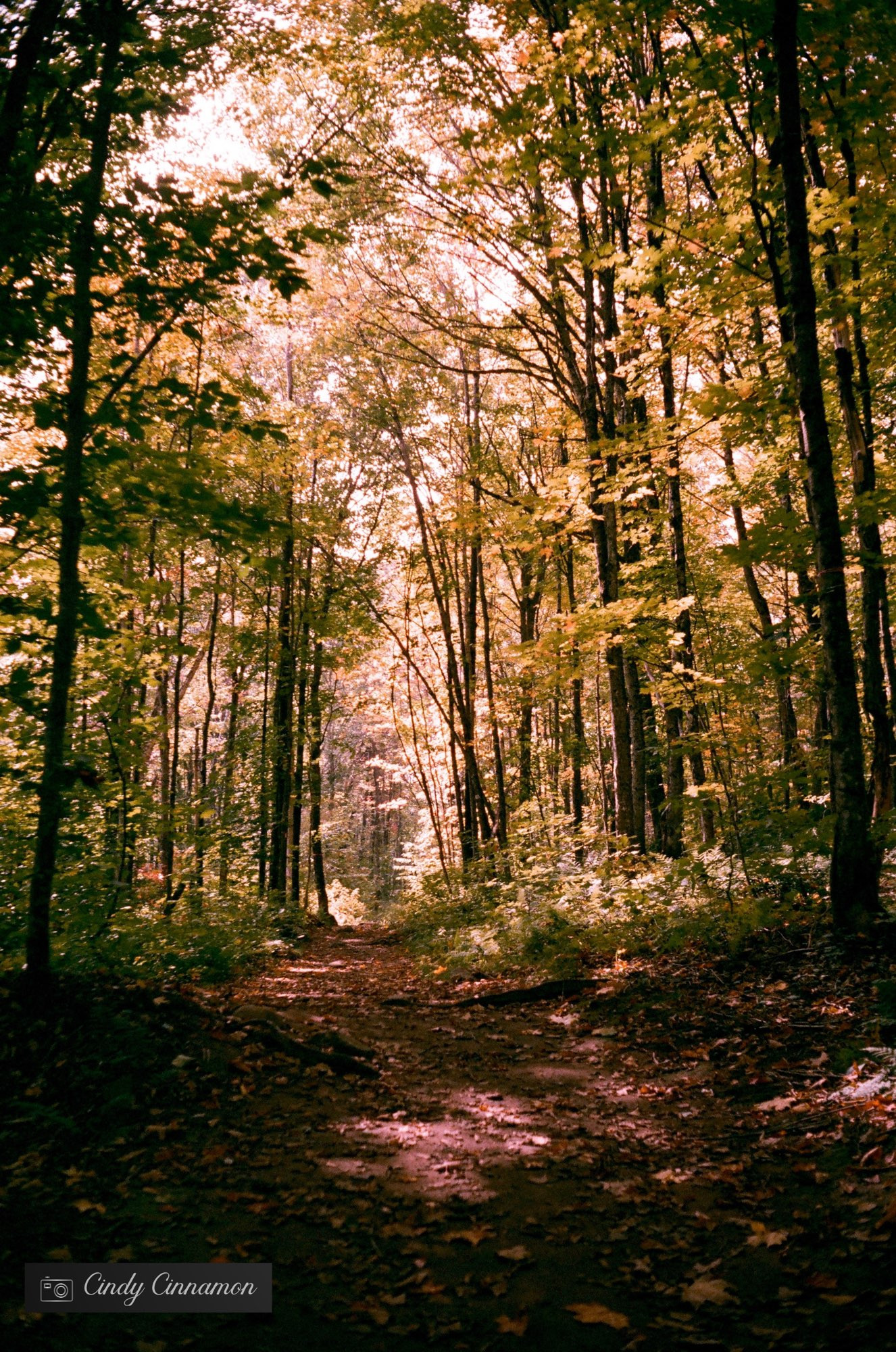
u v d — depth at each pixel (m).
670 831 12.45
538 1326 3.18
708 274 8.60
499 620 26.31
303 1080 6.17
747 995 6.89
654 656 10.62
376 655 25.53
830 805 9.31
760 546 8.32
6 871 8.41
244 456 14.40
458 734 23.47
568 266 12.16
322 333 19.80
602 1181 4.50
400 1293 3.45
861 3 6.77
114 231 6.17
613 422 12.19
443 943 13.82
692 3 7.65
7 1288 3.20
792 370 8.20
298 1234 3.96
